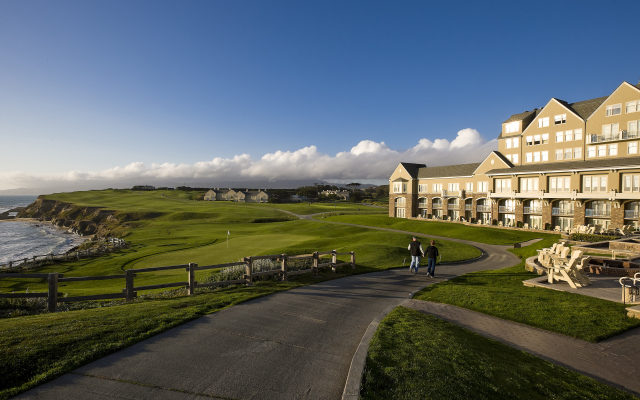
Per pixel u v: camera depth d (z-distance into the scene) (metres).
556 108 51.56
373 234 43.31
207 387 5.33
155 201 141.00
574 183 46.94
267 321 8.70
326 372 6.02
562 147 50.75
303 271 15.45
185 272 26.72
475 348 7.40
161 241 53.84
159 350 6.63
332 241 39.78
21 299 11.04
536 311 10.33
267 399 5.07
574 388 6.22
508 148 58.47
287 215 100.88
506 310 10.55
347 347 7.21
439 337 7.71
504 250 35.47
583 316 9.80
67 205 126.19
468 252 30.22
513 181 55.00
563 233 36.31
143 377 5.56
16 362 5.60
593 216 45.22
